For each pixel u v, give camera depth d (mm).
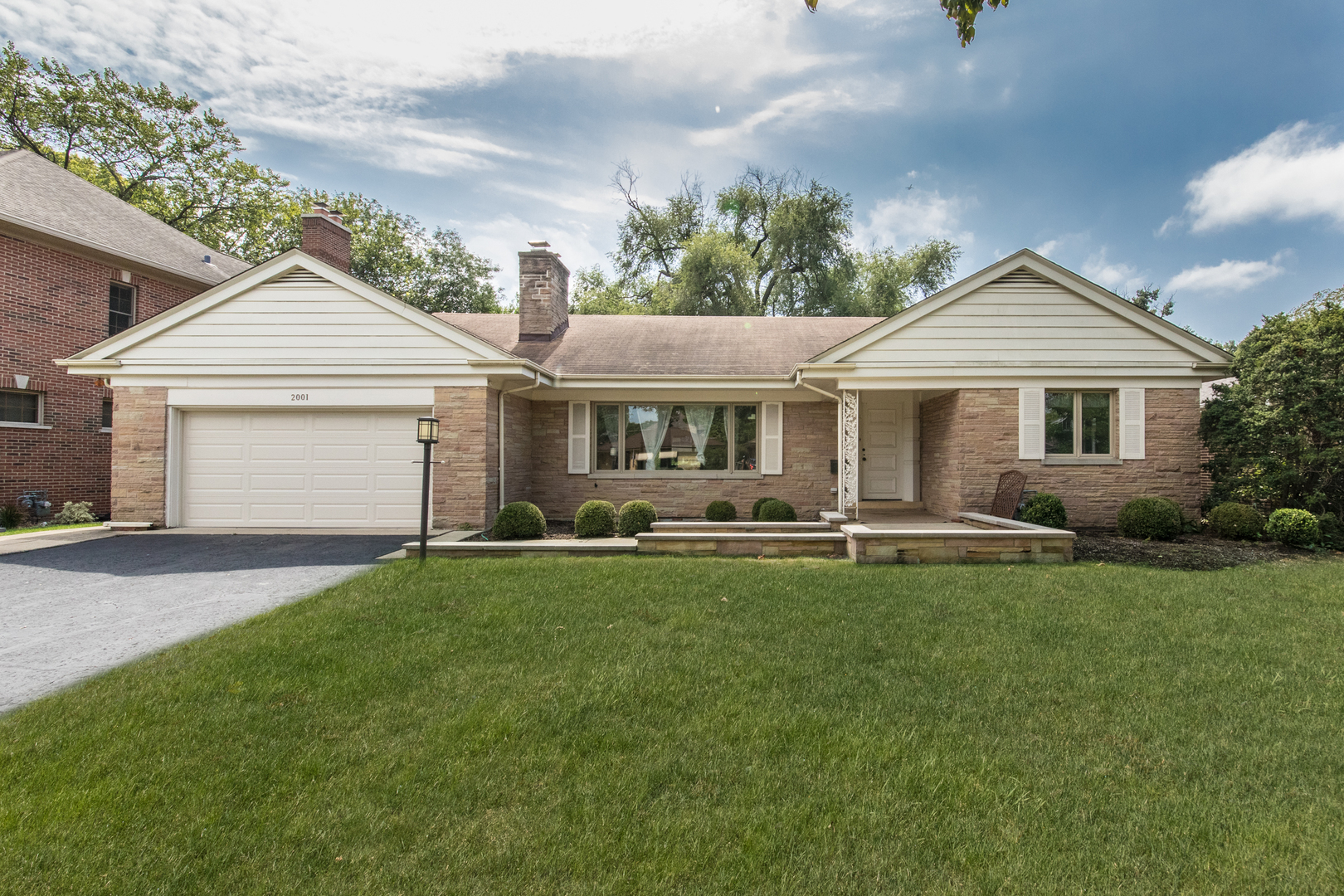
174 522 11445
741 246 33719
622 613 5902
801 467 13211
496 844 2709
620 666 4609
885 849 2668
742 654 4883
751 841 2705
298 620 5668
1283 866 2564
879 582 7109
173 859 2645
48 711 3936
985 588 6828
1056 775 3227
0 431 13578
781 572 7527
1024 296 11375
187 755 3457
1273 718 3859
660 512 13156
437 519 11133
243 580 7422
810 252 29844
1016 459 11359
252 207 29250
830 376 11461
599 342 14234
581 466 13125
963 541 8391
